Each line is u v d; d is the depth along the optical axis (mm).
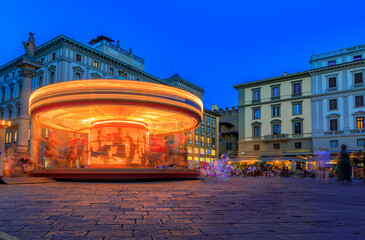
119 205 5707
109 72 52375
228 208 5387
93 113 15859
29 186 10781
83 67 47594
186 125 20094
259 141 55531
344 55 49062
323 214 4801
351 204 6070
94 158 17375
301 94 52406
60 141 24594
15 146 22047
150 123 19625
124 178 13586
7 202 6121
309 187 11305
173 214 4730
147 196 7328
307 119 51000
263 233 3492
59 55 45438
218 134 74000
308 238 3271
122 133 17359
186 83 75188
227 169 36844
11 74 55375
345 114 47219
